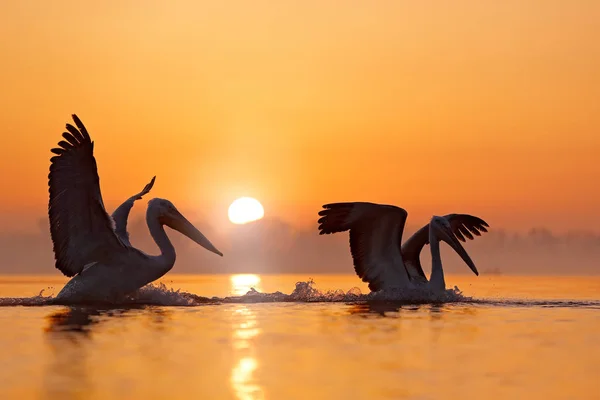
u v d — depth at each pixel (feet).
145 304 61.87
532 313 56.95
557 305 64.28
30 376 32.99
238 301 66.08
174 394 30.22
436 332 45.96
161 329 46.16
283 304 63.46
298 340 42.50
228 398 29.63
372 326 48.57
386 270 68.90
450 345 41.14
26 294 86.79
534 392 30.71
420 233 75.15
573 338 43.78
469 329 47.42
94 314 53.83
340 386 31.48
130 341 41.55
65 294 61.67
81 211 59.57
